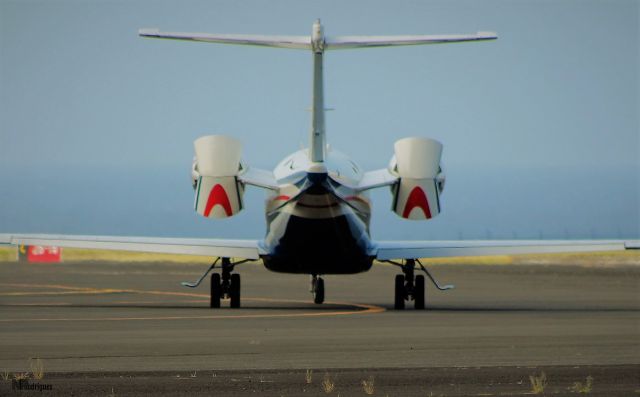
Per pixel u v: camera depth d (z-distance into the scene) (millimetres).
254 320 90250
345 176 97812
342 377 58719
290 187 96750
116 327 83250
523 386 56250
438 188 96375
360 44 90562
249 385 56344
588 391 54906
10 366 62312
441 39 86938
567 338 76312
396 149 95688
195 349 69562
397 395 53906
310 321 89250
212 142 92875
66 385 56094
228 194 93250
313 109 93375
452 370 61062
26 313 97250
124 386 55938
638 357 66375
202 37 87312
